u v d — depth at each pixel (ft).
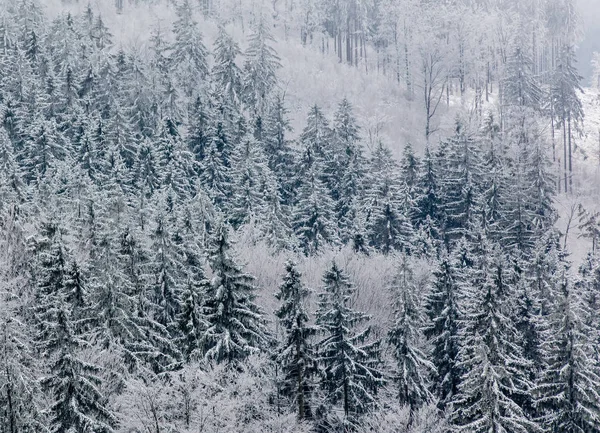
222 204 182.19
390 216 167.02
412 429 81.66
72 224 114.62
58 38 246.68
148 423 69.21
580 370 88.38
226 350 88.84
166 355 87.76
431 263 150.00
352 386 93.30
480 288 104.99
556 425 88.69
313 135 216.33
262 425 78.54
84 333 83.30
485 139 232.73
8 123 189.98
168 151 186.91
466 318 98.58
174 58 259.80
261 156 191.42
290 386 90.99
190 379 71.20
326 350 94.89
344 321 95.25
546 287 122.31
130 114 222.69
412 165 201.98
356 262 136.46
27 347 73.00
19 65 210.18
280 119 222.48
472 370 84.43
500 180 199.93
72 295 85.61
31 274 93.09
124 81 232.73
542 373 91.56
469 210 187.73
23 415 68.64
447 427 82.99
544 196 207.41
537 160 213.05
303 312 91.50
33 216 114.32
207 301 93.56
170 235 106.42
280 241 153.99
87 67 232.32
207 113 213.05
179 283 104.01
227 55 259.80
